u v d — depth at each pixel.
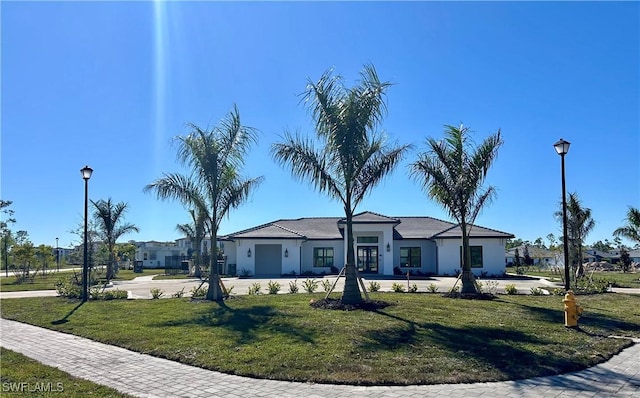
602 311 14.56
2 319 14.04
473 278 18.69
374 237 36.59
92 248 30.55
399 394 6.56
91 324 12.37
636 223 31.86
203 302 16.88
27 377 7.25
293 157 15.30
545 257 50.38
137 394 6.53
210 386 6.93
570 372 7.71
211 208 18.39
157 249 65.12
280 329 10.83
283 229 37.44
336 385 6.99
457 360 8.16
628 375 7.59
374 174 15.32
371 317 12.46
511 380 7.23
